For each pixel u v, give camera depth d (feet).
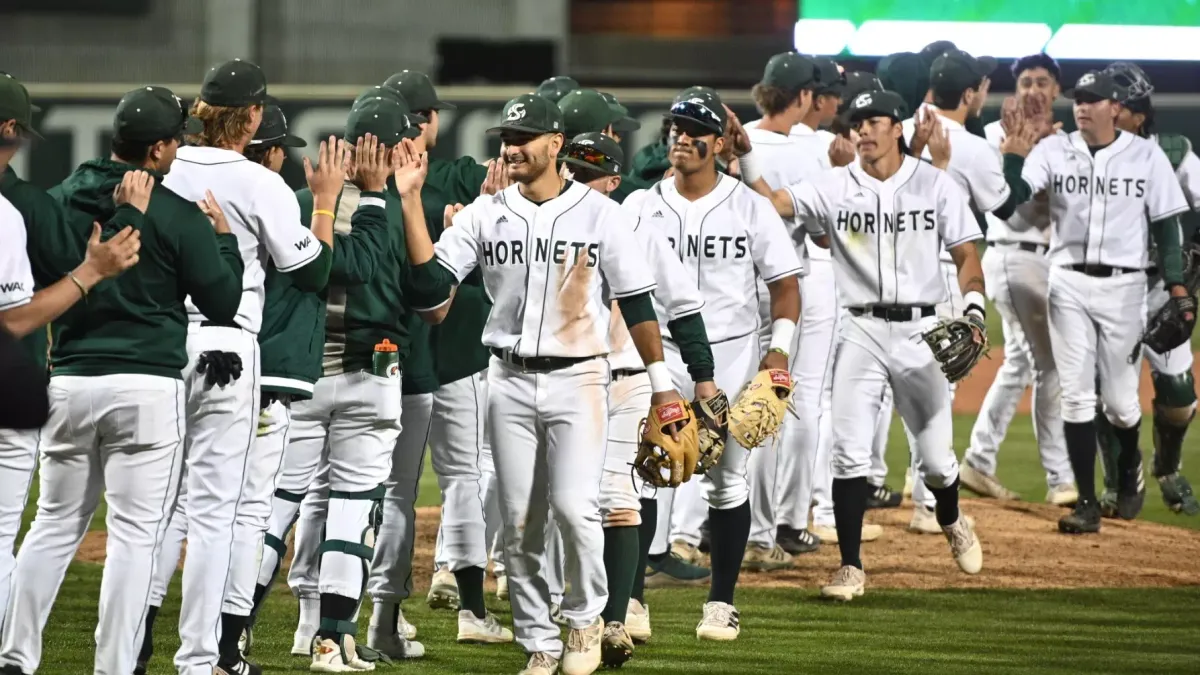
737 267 68.28
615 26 242.58
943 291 77.97
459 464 67.05
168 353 49.55
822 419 96.27
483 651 65.57
